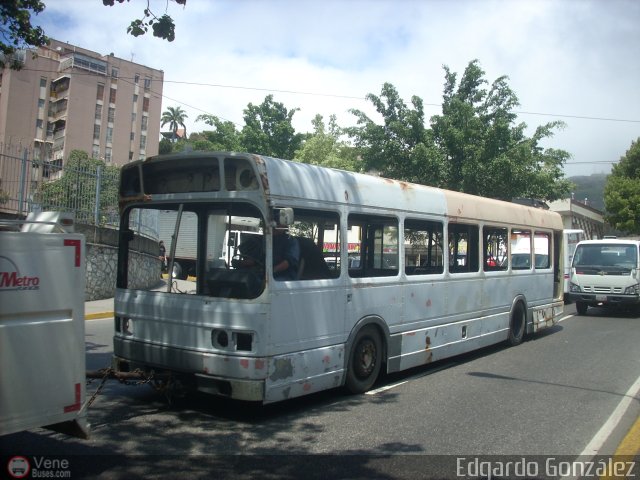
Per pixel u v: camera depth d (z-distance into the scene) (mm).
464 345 8828
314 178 6090
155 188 6191
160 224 6207
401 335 7367
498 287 9883
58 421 3906
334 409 6141
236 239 5629
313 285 5949
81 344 4055
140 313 6117
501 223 10016
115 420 5523
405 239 7570
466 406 6422
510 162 18109
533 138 19922
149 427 5336
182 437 5082
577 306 16891
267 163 5555
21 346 3666
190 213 5926
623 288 15734
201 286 5766
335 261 6340
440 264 8305
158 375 5629
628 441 5324
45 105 57094
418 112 19391
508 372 8336
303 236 5961
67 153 55750
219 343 5516
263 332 5348
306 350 5848
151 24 6723
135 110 61469
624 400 6855
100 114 58438
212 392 5488
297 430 5395
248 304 5359
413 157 18766
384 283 7039
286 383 5574
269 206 5445
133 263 6590
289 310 5633
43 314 3818
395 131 19469
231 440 5047
